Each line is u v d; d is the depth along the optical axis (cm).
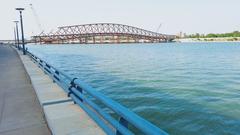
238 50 9906
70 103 675
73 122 519
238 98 1466
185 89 1777
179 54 7694
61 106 646
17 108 713
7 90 990
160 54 7744
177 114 1113
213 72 3033
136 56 6712
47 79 1143
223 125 964
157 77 2506
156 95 1548
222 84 2052
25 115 645
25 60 2438
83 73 2855
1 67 1941
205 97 1491
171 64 4244
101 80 2270
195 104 1298
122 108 350
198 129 930
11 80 1260
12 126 567
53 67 1022
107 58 5875
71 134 455
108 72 2962
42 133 523
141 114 1122
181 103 1320
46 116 579
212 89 1792
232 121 1009
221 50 10156
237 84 2058
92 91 471
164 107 1238
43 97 747
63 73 780
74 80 634
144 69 3341
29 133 524
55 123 514
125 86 1917
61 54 7762
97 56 6712
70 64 4181
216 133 887
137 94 1584
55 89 880
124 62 4653
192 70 3253
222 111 1156
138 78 2419
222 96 1523
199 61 4959
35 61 2017
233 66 3875
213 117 1064
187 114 1112
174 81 2225
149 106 1262
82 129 479
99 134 454
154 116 1092
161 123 1002
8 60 2669
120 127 350
